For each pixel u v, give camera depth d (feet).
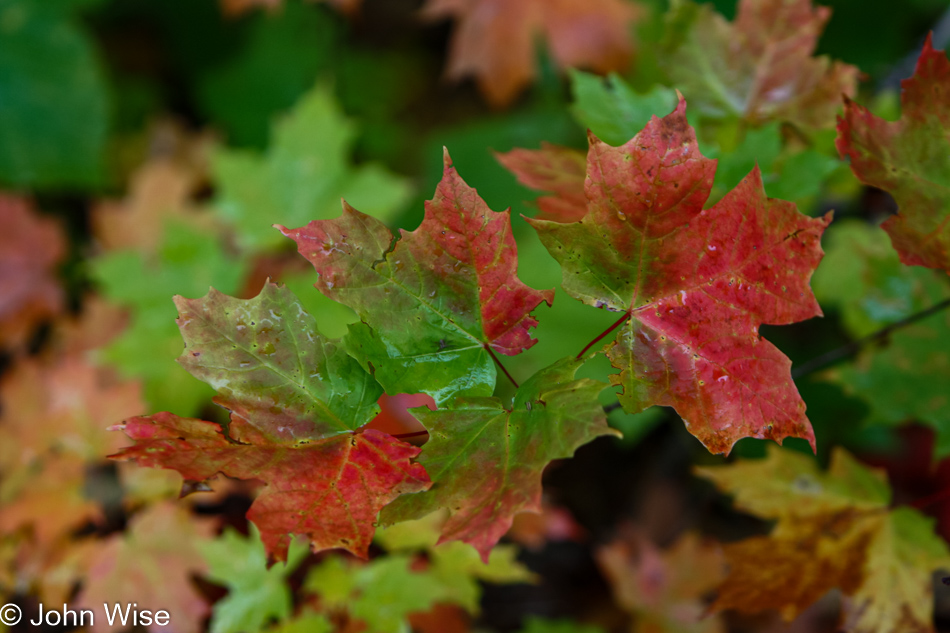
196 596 3.52
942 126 3.04
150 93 7.22
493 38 5.32
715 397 2.98
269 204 4.77
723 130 3.28
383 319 2.98
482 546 2.87
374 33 7.62
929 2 5.80
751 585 3.24
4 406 3.67
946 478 5.00
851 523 3.28
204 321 2.95
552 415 2.92
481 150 6.09
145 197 5.82
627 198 2.99
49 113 6.12
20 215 5.40
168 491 3.54
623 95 3.25
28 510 3.54
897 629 3.20
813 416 4.66
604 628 5.03
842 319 3.85
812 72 3.26
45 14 6.06
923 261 3.04
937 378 3.37
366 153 6.99
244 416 2.95
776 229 2.99
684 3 3.27
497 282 2.99
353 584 3.41
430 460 2.94
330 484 2.93
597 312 4.40
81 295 5.78
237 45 7.14
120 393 3.76
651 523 5.58
